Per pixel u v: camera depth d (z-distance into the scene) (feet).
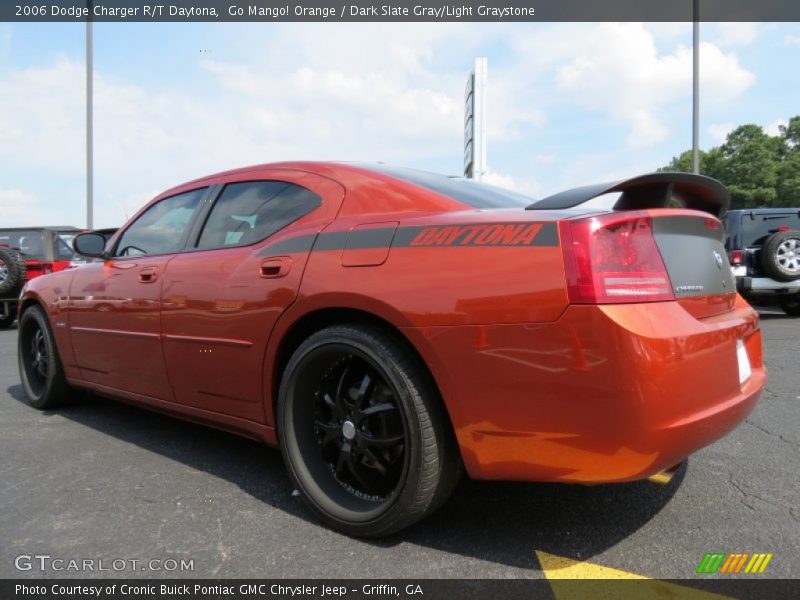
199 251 9.64
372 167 8.89
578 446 5.76
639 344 5.52
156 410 10.62
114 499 8.44
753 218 29.50
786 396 13.65
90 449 10.73
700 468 9.24
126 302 10.53
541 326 5.80
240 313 8.32
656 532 7.17
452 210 7.48
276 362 8.00
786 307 32.35
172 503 8.27
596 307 5.59
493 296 6.06
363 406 7.31
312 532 7.36
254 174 9.67
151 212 11.40
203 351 8.98
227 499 8.39
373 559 6.67
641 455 5.61
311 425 7.82
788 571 6.28
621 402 5.51
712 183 7.29
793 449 10.08
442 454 6.65
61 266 35.04
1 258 32.27
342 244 7.45
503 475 6.33
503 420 6.08
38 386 13.92
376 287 6.81
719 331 6.40
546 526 7.38
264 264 8.14
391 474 7.18
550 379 5.77
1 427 12.26
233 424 8.85
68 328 12.31
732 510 7.75
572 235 5.83
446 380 6.31
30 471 9.62
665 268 6.22
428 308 6.39
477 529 7.33
